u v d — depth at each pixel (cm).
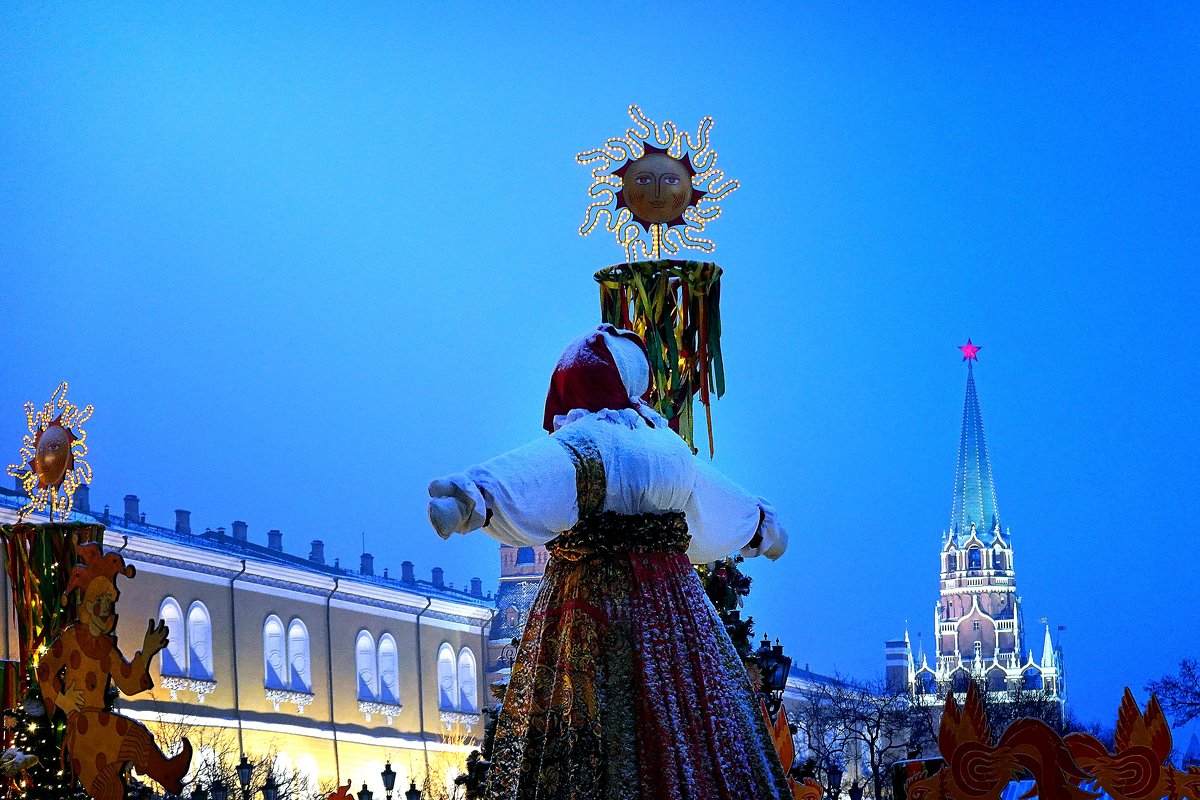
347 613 6316
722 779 570
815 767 1011
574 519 578
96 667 861
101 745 858
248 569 5747
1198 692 6919
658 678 576
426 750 6619
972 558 15912
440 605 6906
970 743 749
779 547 661
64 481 1045
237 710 5575
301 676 6012
